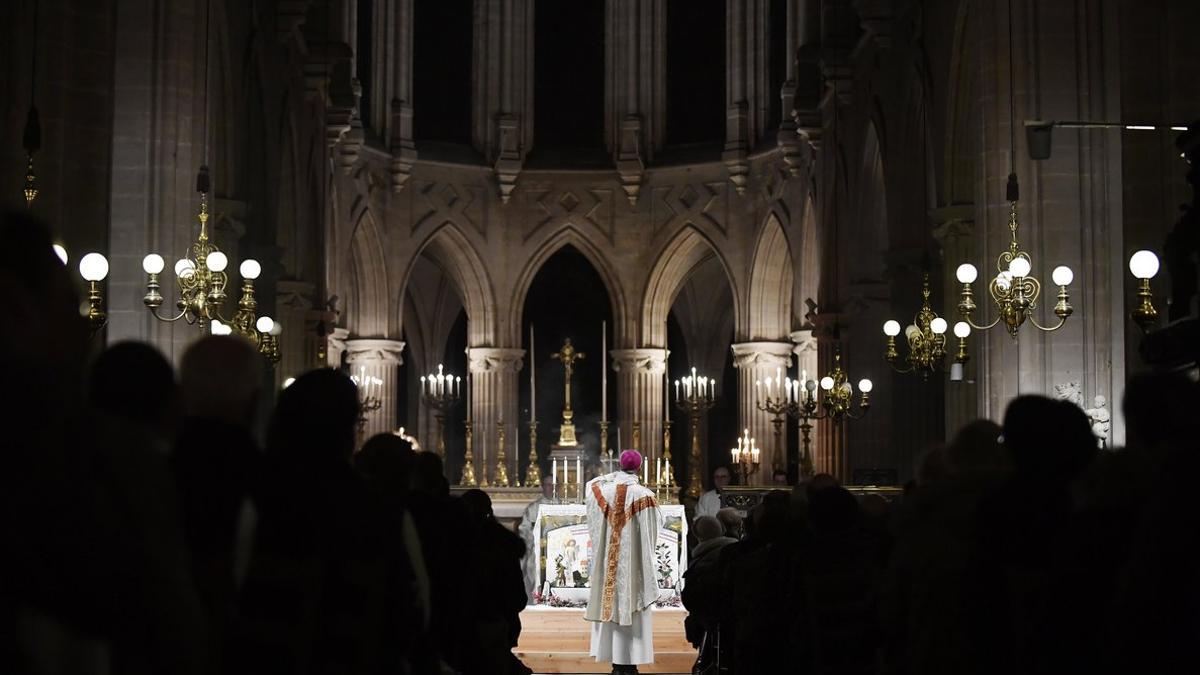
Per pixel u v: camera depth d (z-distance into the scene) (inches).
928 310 1104.8
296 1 1406.3
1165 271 737.0
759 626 532.4
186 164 957.8
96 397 254.1
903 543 355.9
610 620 844.0
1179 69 727.1
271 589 280.2
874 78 1467.8
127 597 195.2
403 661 327.3
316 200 1647.4
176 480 265.0
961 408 1159.0
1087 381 957.8
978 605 328.5
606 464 1428.4
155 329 936.3
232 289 1205.7
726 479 1282.0
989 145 981.8
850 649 441.1
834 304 1660.9
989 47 984.9
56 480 192.5
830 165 1668.3
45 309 208.5
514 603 580.4
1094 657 301.3
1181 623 260.4
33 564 191.8
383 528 296.8
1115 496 302.7
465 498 568.7
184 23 959.0
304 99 1569.9
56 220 832.3
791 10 1871.3
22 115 826.8
